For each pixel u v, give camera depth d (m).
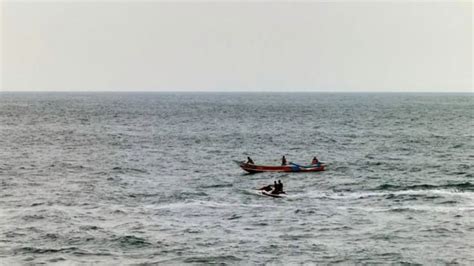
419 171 67.06
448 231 41.38
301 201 50.66
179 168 69.75
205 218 44.94
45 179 61.66
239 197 52.47
